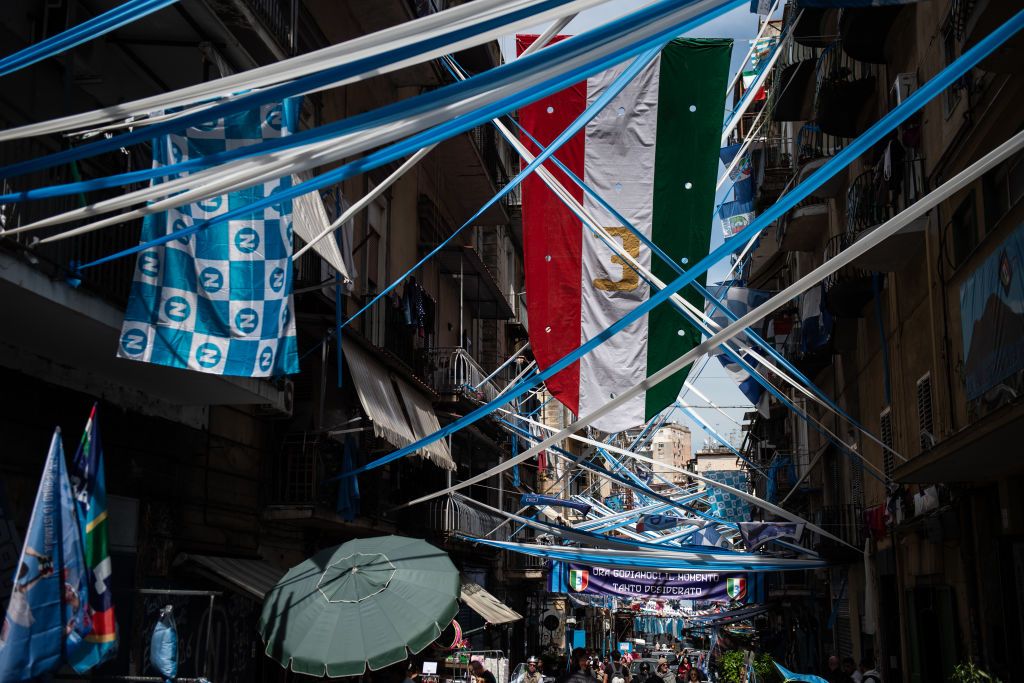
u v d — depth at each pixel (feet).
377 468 55.52
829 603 79.30
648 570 52.80
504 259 110.63
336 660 25.04
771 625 130.62
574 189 31.12
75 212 16.31
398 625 25.58
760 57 64.44
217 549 39.93
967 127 36.27
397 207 66.18
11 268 24.35
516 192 103.14
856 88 55.67
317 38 50.01
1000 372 30.45
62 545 19.58
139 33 32.48
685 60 30.66
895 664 55.06
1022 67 30.42
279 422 46.42
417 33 12.46
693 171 30.73
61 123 14.51
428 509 67.46
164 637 25.57
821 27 59.77
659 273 30.71
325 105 50.24
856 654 66.03
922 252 45.42
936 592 46.01
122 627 32.73
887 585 56.95
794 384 37.45
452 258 78.23
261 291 27.02
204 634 37.55
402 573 26.81
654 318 30.78
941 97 40.57
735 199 84.07
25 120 28.07
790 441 100.63
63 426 30.83
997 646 36.65
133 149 31.68
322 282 42.50
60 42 15.14
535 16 12.48
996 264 30.66
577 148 31.01
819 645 84.58
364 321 56.54
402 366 56.34
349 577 26.68
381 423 47.29
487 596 67.56
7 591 22.81
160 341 25.89
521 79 12.59
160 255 26.32
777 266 91.91
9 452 28.35
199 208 27.14
